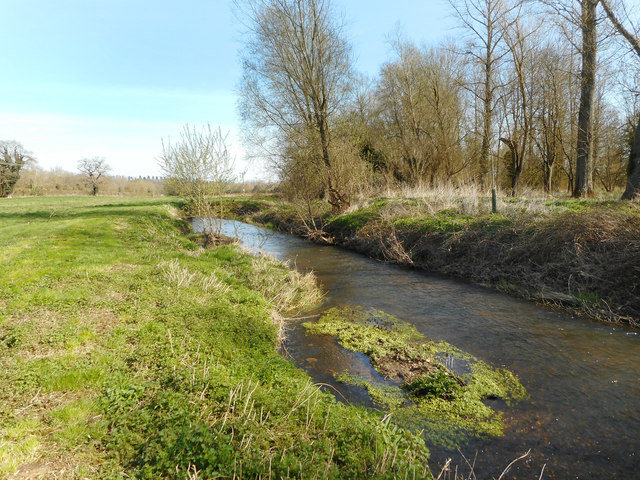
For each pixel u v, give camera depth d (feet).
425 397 15.21
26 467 9.52
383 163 81.41
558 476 10.93
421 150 71.20
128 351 16.14
